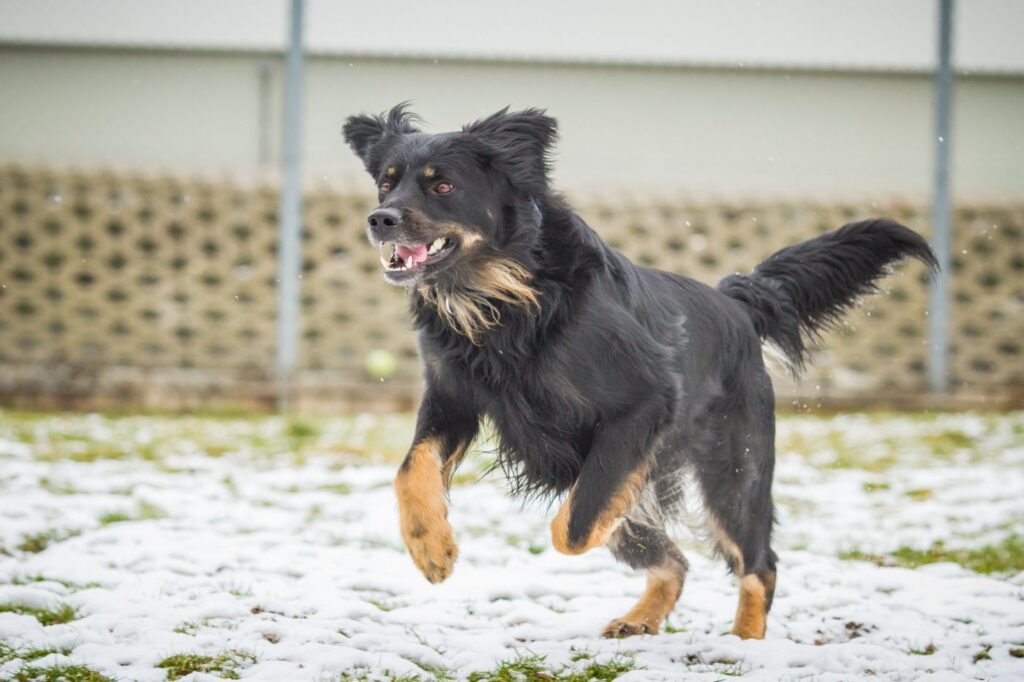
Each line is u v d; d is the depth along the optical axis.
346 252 17.22
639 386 5.86
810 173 18.14
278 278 16.84
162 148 17.69
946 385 17.44
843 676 5.39
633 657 5.83
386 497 10.31
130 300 16.84
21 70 17.53
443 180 5.98
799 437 14.58
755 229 17.66
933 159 17.22
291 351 16.64
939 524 9.55
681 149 18.08
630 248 17.58
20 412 15.84
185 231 16.91
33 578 7.14
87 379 16.38
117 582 7.10
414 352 17.19
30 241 16.73
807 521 9.77
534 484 6.14
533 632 6.34
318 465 12.00
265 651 5.59
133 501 9.76
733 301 7.00
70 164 16.92
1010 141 18.34
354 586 7.23
